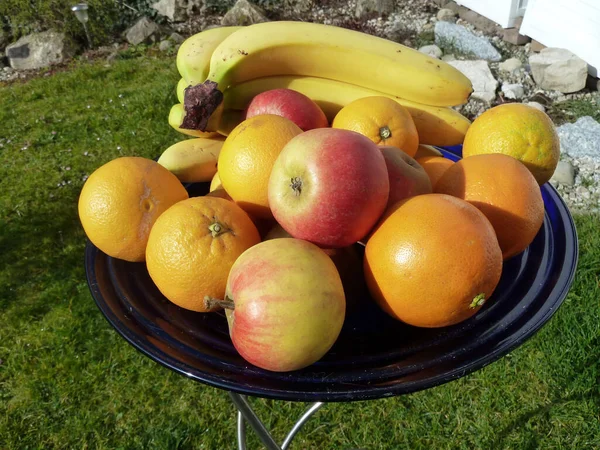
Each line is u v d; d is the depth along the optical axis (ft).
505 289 2.60
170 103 11.68
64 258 8.14
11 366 6.64
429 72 3.61
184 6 15.48
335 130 2.39
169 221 2.36
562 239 2.88
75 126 11.30
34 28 14.75
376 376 2.13
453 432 5.68
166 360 2.19
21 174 10.02
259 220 2.78
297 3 15.47
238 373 2.17
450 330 2.40
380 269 2.24
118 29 15.28
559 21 11.64
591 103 10.73
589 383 5.83
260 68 3.65
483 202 2.48
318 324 2.04
